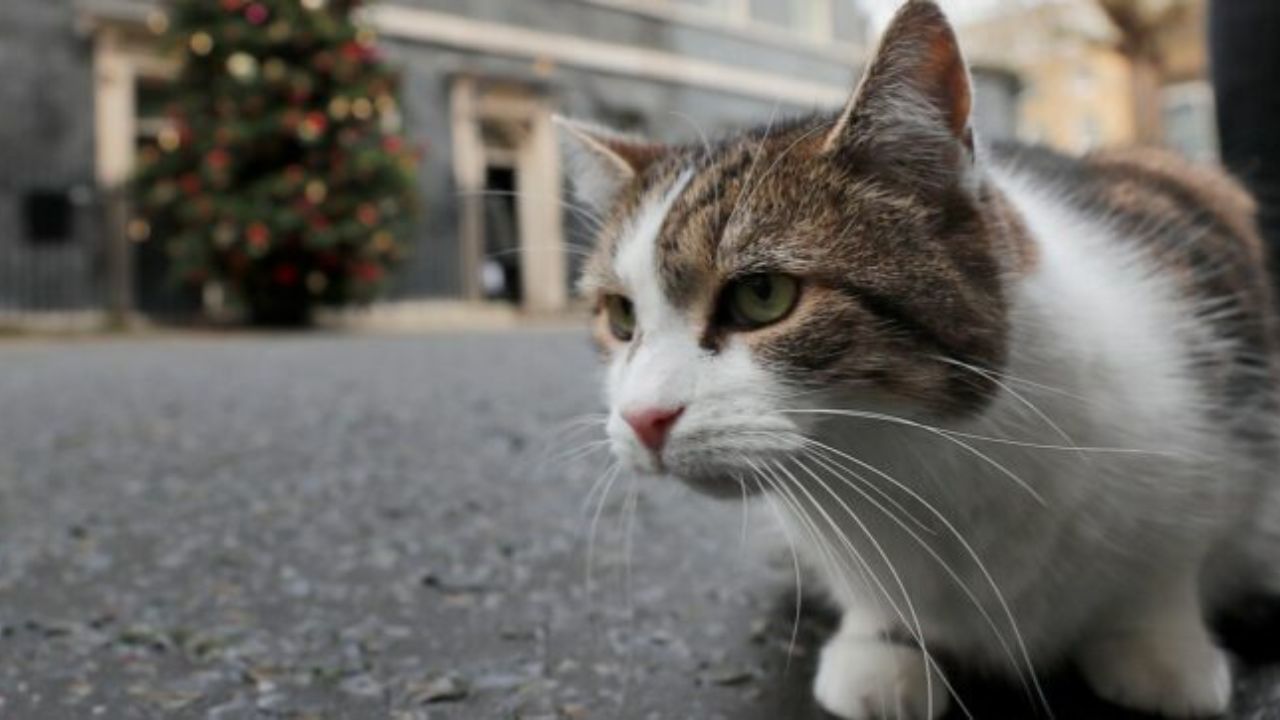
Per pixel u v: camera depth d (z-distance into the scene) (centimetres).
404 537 60
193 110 275
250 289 282
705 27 430
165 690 39
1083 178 48
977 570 35
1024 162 49
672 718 36
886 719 36
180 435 97
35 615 47
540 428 98
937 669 37
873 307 34
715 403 35
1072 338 35
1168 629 37
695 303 37
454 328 298
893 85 36
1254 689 37
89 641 44
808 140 38
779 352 35
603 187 47
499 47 369
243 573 54
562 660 42
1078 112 684
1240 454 39
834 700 37
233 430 100
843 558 37
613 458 45
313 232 272
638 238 39
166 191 272
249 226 266
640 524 62
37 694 39
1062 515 34
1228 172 57
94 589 51
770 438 34
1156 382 37
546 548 58
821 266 35
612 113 399
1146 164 52
